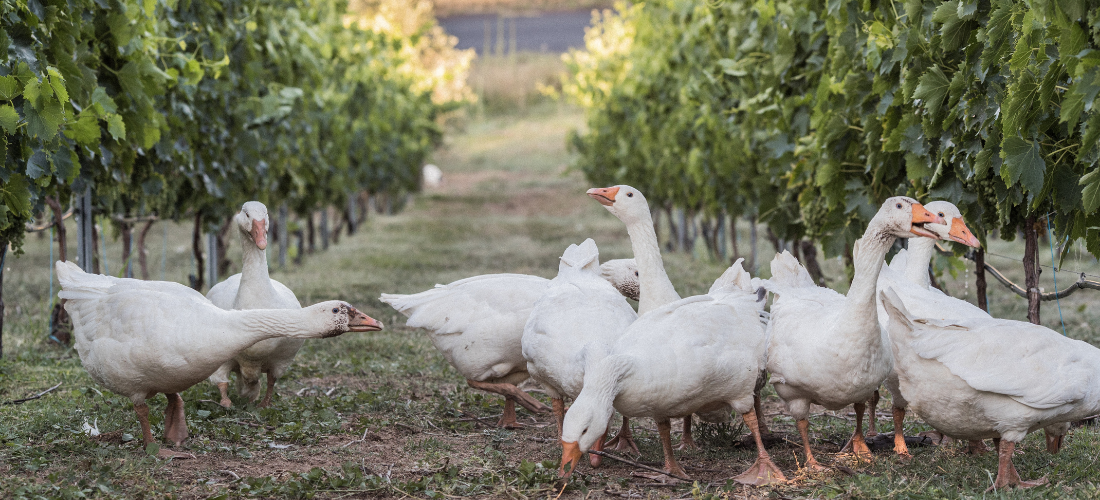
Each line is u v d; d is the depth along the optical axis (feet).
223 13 34.73
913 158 21.79
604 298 18.61
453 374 26.58
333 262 59.16
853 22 24.18
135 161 30.86
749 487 15.92
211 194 36.14
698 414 18.44
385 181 87.76
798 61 29.50
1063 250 18.71
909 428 20.53
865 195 24.79
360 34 60.23
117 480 15.56
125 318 16.72
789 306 17.49
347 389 24.09
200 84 32.99
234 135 37.24
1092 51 13.80
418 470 16.90
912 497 14.44
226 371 21.26
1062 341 15.08
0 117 18.26
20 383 23.09
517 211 105.91
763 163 37.19
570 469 14.52
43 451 17.25
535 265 56.24
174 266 53.06
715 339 16.03
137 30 25.39
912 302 18.86
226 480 16.10
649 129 62.28
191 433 18.93
